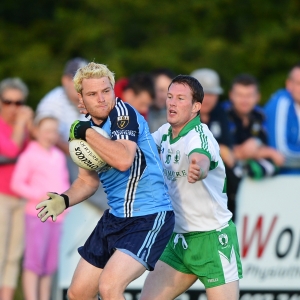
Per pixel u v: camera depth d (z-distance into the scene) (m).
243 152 25.22
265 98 47.09
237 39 50.31
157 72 25.06
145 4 49.41
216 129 23.67
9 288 24.22
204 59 47.22
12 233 24.20
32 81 45.41
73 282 17.12
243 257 24.36
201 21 50.25
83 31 47.66
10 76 45.72
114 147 15.66
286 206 24.58
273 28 49.62
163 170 17.41
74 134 16.02
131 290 23.81
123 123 16.11
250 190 24.31
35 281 23.28
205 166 15.77
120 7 49.38
